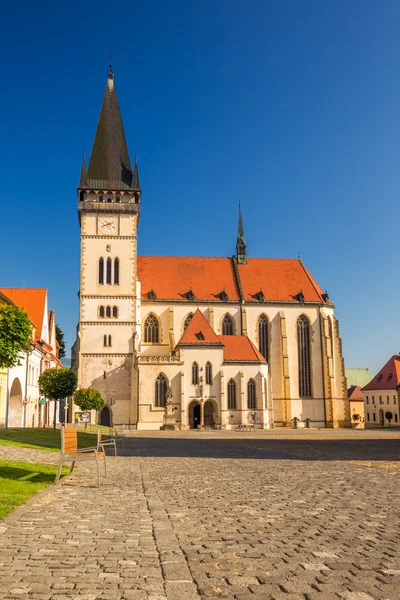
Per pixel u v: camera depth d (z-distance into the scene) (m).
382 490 19.78
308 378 117.00
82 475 24.34
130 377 104.31
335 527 13.23
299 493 19.06
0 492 17.62
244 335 114.31
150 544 11.56
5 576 9.30
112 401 101.88
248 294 119.44
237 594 8.41
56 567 9.84
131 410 102.44
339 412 117.00
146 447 47.72
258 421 104.75
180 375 102.44
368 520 14.10
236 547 11.27
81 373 103.81
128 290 106.88
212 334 106.56
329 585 8.80
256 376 105.81
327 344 117.44
